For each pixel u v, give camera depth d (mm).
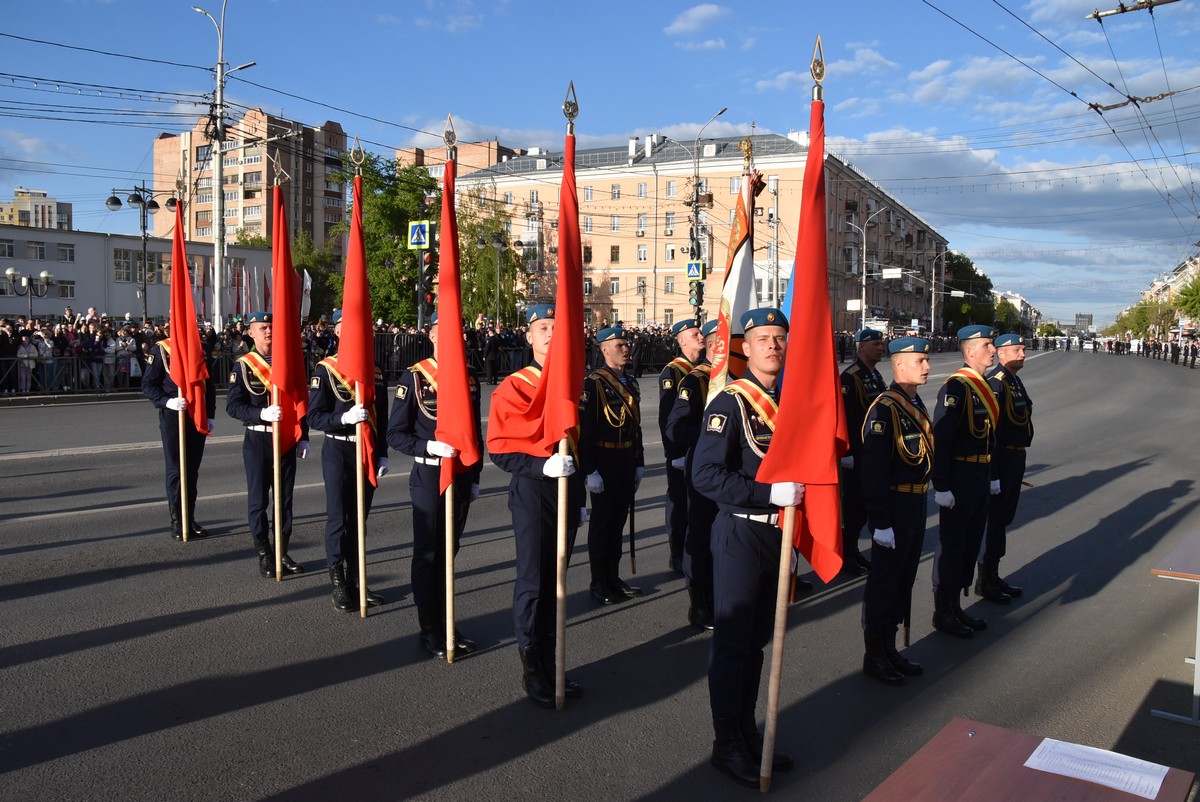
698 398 6539
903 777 2309
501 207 60781
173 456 7445
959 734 2559
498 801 3477
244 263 46844
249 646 5066
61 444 12562
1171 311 84312
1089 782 2270
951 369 38812
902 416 4871
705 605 5676
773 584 3865
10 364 19172
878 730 4223
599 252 59812
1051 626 5852
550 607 4617
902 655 5055
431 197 47281
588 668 4926
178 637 5168
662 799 3529
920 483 4875
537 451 4473
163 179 85125
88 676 4578
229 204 79312
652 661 5043
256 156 76688
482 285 56719
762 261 53156
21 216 107688
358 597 5809
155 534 7539
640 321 58250
